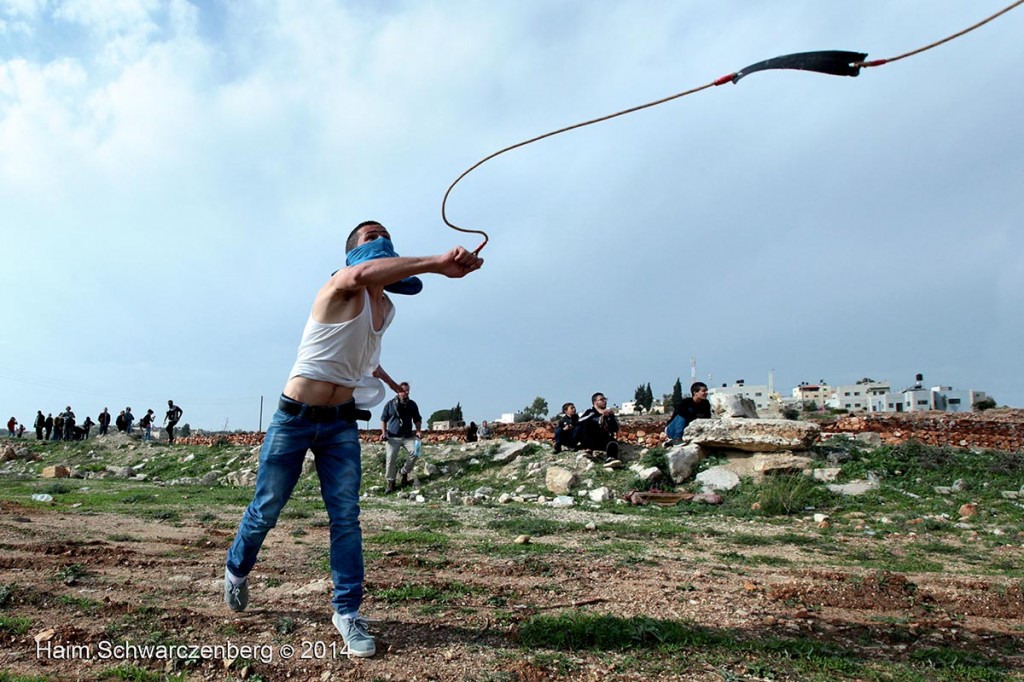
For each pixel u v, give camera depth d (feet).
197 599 13.67
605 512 33.73
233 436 76.64
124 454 73.05
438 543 21.25
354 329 11.07
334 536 11.26
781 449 39.63
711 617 13.20
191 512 28.50
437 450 51.29
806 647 11.32
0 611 12.42
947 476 36.86
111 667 10.02
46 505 29.48
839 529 28.68
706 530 27.25
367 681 9.70
